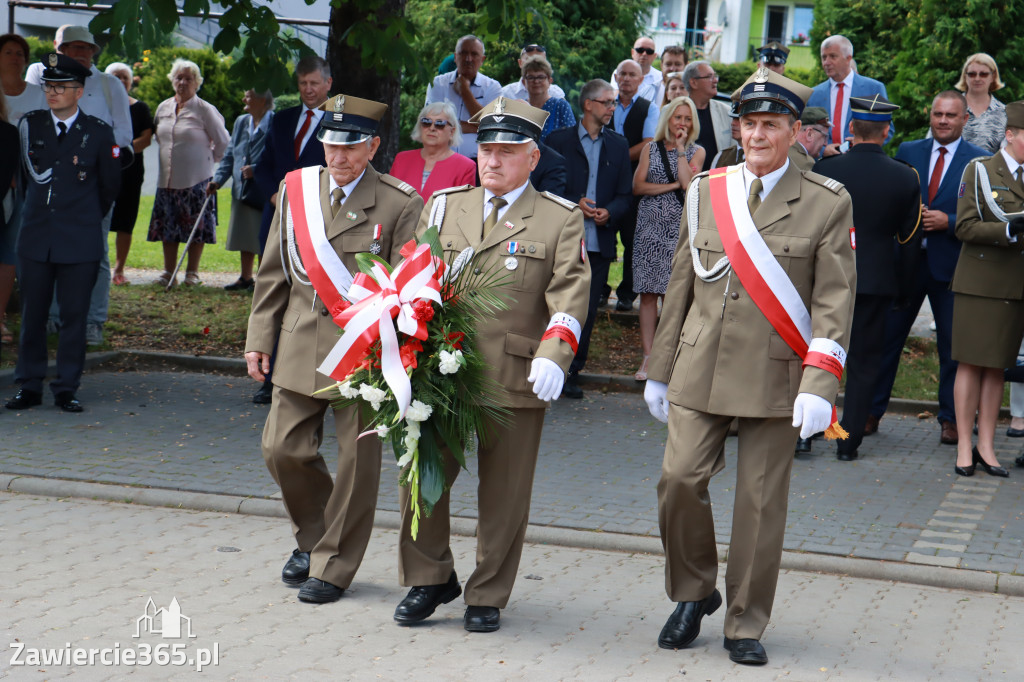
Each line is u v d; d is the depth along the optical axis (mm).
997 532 6211
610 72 21188
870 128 7465
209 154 13008
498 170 4707
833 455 7848
